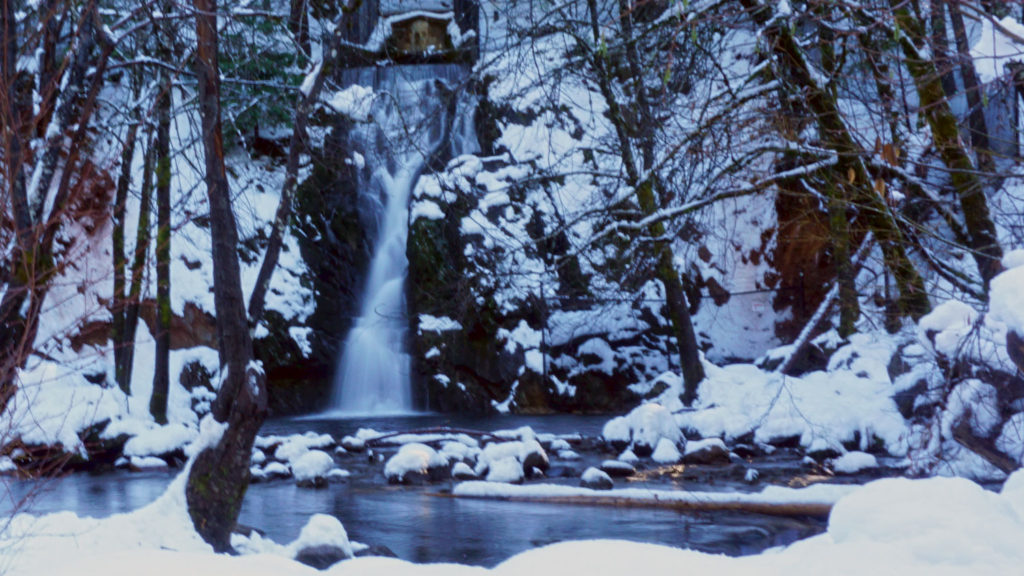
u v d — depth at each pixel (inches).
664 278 659.4
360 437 636.7
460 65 1052.5
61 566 161.3
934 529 141.9
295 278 958.4
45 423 517.0
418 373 938.7
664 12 535.5
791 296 946.1
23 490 392.2
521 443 478.3
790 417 553.6
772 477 451.5
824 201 553.0
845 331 633.6
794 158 536.1
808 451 507.2
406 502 399.5
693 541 308.2
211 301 885.2
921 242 466.0
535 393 903.1
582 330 924.0
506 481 440.5
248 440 241.1
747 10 438.3
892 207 442.0
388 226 1032.2
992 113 491.8
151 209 644.1
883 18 349.4
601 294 880.3
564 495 394.6
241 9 385.7
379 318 981.2
